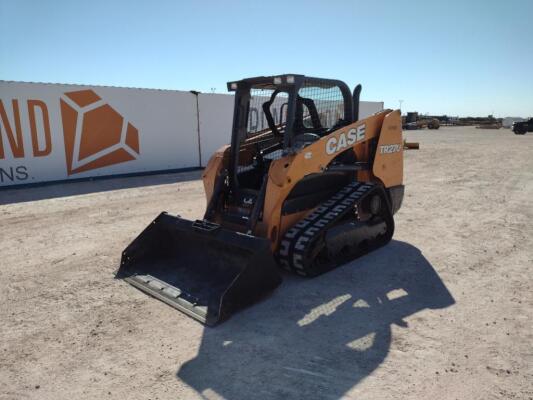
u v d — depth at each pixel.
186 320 3.62
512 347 3.14
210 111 13.86
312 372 2.89
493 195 8.72
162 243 4.84
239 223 4.72
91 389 2.74
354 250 5.09
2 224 6.89
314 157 4.58
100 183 10.98
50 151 10.84
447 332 3.38
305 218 4.71
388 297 4.05
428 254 5.22
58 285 4.40
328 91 5.24
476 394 2.62
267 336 3.37
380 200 5.45
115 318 3.68
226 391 2.70
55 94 10.73
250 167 5.25
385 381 2.77
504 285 4.28
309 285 4.33
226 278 4.18
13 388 2.77
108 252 5.41
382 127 5.46
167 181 11.23
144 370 2.94
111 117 11.73
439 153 17.53
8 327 3.55
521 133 33.78
